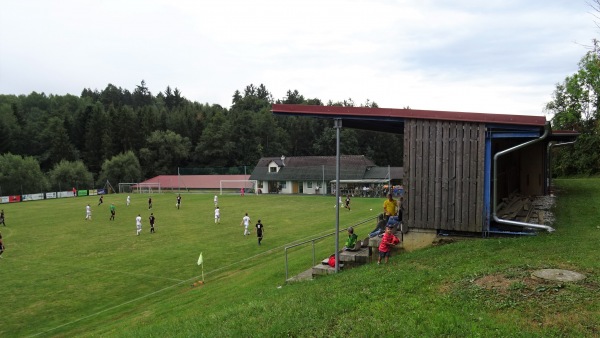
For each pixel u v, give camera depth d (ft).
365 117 48.11
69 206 183.62
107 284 67.56
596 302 24.22
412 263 39.40
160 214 146.00
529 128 43.06
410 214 47.91
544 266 31.22
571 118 128.36
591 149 123.65
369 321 26.04
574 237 40.73
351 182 232.53
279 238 96.12
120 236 106.52
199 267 75.05
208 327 32.04
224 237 100.42
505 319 23.79
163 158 335.26
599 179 96.27
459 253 39.42
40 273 74.28
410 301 28.25
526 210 55.16
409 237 48.11
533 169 71.46
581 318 22.72
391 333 23.90
